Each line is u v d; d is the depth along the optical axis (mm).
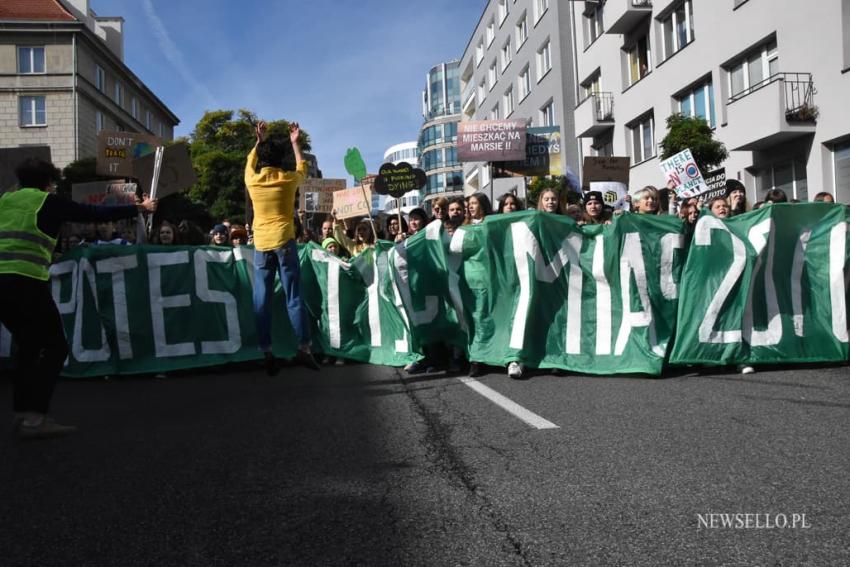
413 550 2400
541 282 6227
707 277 6094
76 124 41625
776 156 15430
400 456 3559
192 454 3781
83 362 7031
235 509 2883
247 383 6289
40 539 2637
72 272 7172
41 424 4363
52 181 4930
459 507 2791
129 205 4895
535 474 3178
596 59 24969
